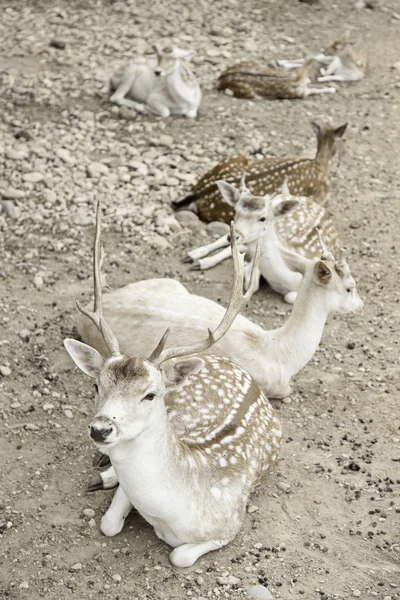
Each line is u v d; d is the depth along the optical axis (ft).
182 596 22.21
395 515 25.07
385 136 50.14
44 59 56.85
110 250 38.27
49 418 28.50
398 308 35.60
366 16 67.36
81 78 54.24
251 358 29.04
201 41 61.36
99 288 22.22
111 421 19.54
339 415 29.37
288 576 22.91
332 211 42.75
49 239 38.63
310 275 29.48
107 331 21.43
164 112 50.24
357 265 38.45
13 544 23.70
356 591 22.52
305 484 26.17
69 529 24.22
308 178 42.04
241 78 53.88
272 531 24.41
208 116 51.11
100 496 25.46
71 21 63.26
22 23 62.49
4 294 34.76
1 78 53.52
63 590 22.35
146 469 21.08
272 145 48.19
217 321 29.40
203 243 39.24
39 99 51.13
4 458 26.71
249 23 64.85
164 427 21.13
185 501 22.22
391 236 40.75
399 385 30.89
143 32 61.93
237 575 22.89
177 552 22.82
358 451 27.66
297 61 58.65
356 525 24.68
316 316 29.58
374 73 58.70
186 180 43.75
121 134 48.03
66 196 41.63
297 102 53.88
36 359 31.22
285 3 68.39
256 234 33.86
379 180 45.57
